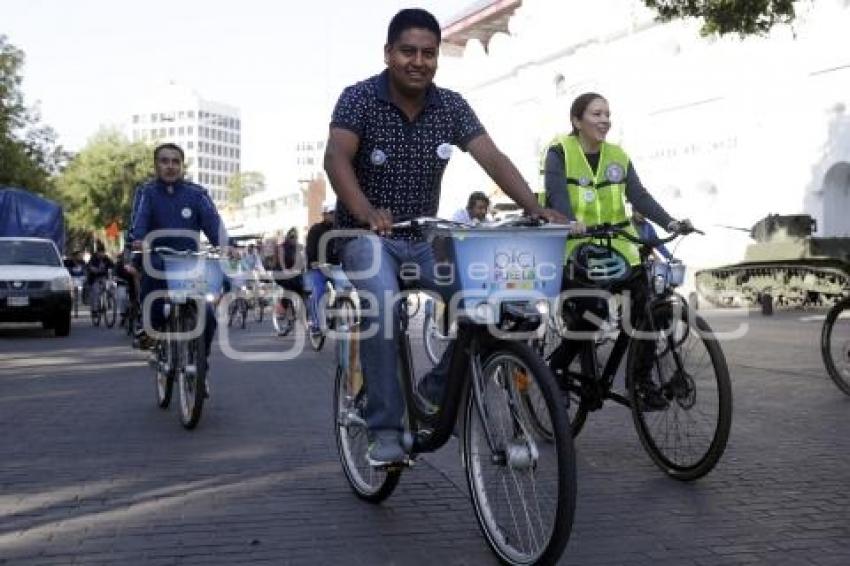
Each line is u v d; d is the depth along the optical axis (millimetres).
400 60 4000
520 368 3510
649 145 26641
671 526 4129
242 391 8461
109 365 10859
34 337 15703
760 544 3867
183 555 3828
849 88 20875
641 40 26812
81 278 25328
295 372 9883
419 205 4234
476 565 3691
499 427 3643
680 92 25484
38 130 40625
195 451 5852
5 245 17031
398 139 4129
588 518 4270
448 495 4723
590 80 29016
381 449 4066
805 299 19688
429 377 4051
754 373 8836
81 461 5578
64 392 8539
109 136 63219
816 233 21078
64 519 4355
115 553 3857
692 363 4766
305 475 5199
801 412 6762
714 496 4594
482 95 36000
